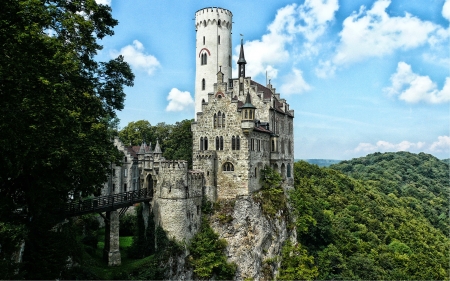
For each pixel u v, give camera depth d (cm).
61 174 3794
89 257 5112
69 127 3550
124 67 4791
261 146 7138
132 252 5759
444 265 9062
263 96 7519
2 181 3356
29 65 2888
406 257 8588
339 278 7231
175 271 5362
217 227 6244
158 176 5762
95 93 4588
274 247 6762
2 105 2853
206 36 8162
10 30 2811
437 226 13475
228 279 5897
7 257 3098
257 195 6781
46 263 3794
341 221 9356
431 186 18825
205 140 6750
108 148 4509
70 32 4025
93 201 5038
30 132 3064
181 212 5619
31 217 3969
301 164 13025
